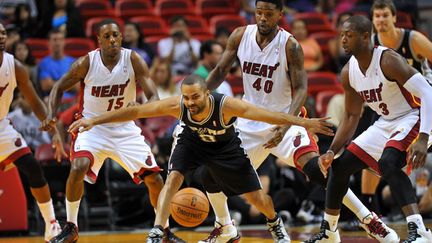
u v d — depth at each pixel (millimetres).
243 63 13820
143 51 24359
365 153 12555
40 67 22797
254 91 13883
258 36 13641
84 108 14438
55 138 14711
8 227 18375
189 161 12625
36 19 27875
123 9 29828
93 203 20531
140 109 12117
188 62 25531
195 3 32406
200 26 29266
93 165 13961
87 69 14172
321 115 22812
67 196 13828
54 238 13789
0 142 14625
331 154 12555
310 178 13305
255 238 16047
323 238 12906
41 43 26266
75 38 26578
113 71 14141
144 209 19938
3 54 14414
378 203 20016
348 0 33406
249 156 13766
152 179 14383
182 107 12078
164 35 28453
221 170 12719
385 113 12602
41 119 15242
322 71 26797
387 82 12219
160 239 11820
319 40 28438
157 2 30688
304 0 33656
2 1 30422
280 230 13344
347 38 12203
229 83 23234
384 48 12219
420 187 20219
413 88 11914
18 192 18500
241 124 13852
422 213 19719
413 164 11625
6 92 14570
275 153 13734
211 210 19906
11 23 27688
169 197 12211
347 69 12727
